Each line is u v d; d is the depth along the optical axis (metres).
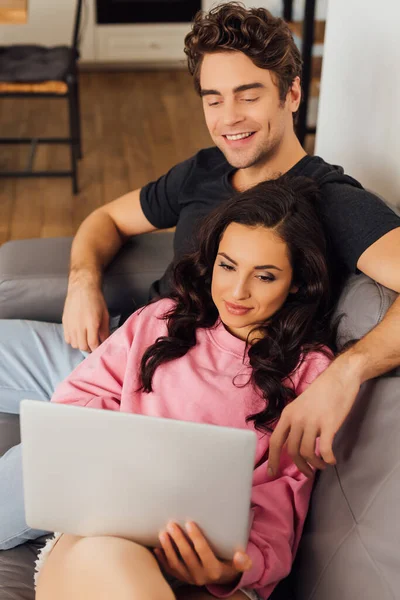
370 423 1.27
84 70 5.93
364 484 1.21
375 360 1.30
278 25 1.65
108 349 1.57
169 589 1.13
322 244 1.46
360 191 1.57
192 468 1.06
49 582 1.21
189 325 1.51
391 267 1.42
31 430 1.09
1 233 3.54
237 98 1.67
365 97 2.18
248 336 1.47
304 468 1.31
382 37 2.02
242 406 1.42
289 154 1.77
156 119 4.98
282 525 1.29
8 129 4.75
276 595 1.36
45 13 5.55
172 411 1.45
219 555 1.14
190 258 1.54
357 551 1.15
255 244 1.39
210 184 1.86
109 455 1.08
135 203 2.04
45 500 1.16
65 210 3.79
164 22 5.69
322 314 1.51
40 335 1.83
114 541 1.16
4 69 3.83
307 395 1.28
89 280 1.83
